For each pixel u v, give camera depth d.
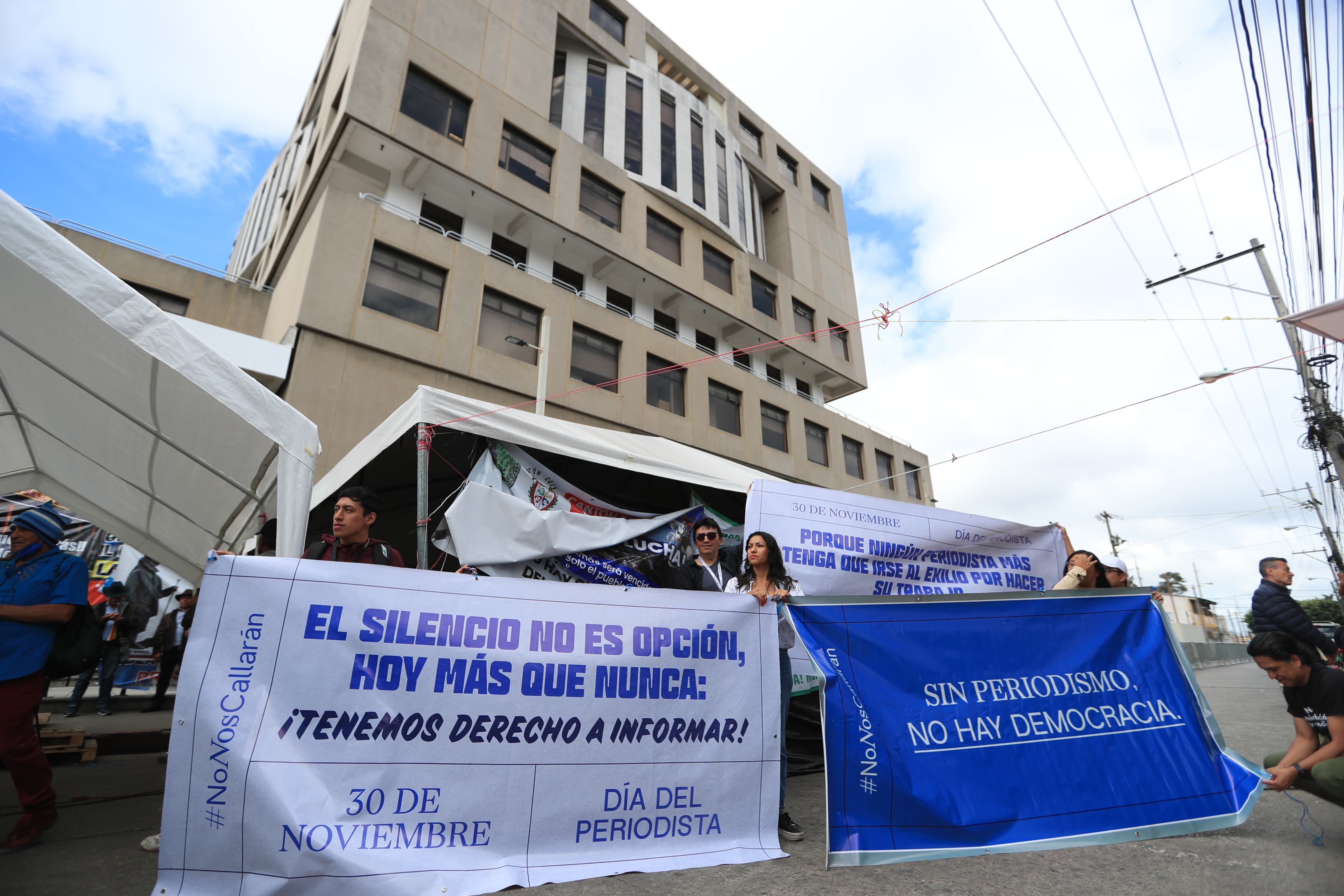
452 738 2.66
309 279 14.52
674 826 2.88
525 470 5.13
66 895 2.31
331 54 21.48
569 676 2.92
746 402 24.02
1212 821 3.18
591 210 21.39
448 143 17.81
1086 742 3.28
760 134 30.84
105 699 8.48
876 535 5.47
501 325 17.77
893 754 2.99
